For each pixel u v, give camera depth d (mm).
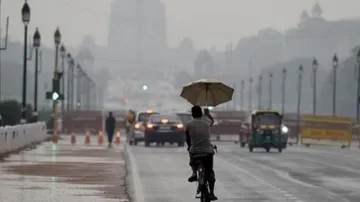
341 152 107500
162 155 93750
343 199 49094
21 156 84812
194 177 44719
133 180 60844
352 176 65500
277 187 56188
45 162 76250
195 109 44938
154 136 116812
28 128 106812
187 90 46438
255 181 60781
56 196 48594
